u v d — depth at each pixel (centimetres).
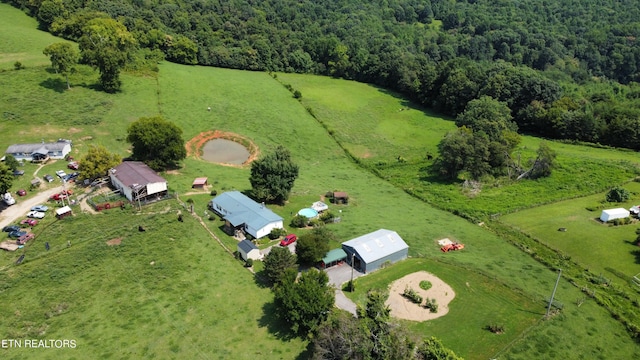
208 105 13662
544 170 10694
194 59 17300
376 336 4934
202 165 10638
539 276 7006
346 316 5456
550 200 9538
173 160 9919
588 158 11681
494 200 9744
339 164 12181
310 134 13400
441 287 6625
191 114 12950
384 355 4744
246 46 18888
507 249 7825
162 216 7775
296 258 6762
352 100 16412
